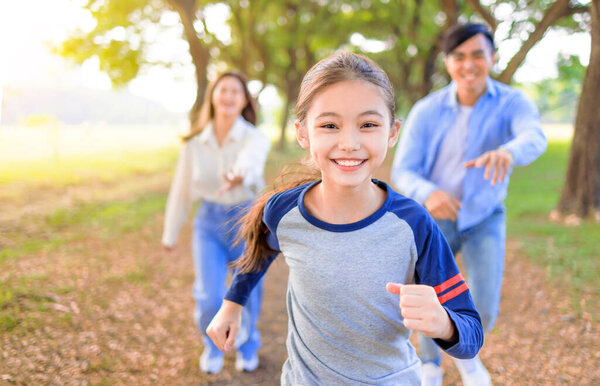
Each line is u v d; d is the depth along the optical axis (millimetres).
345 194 1365
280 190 1615
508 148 2246
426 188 2414
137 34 15773
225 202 3076
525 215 8188
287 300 1627
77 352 3352
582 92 7562
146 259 5762
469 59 2576
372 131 1277
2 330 3432
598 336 3482
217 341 1728
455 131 2662
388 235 1361
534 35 8477
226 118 3141
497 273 2461
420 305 1139
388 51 22219
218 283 3041
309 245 1414
